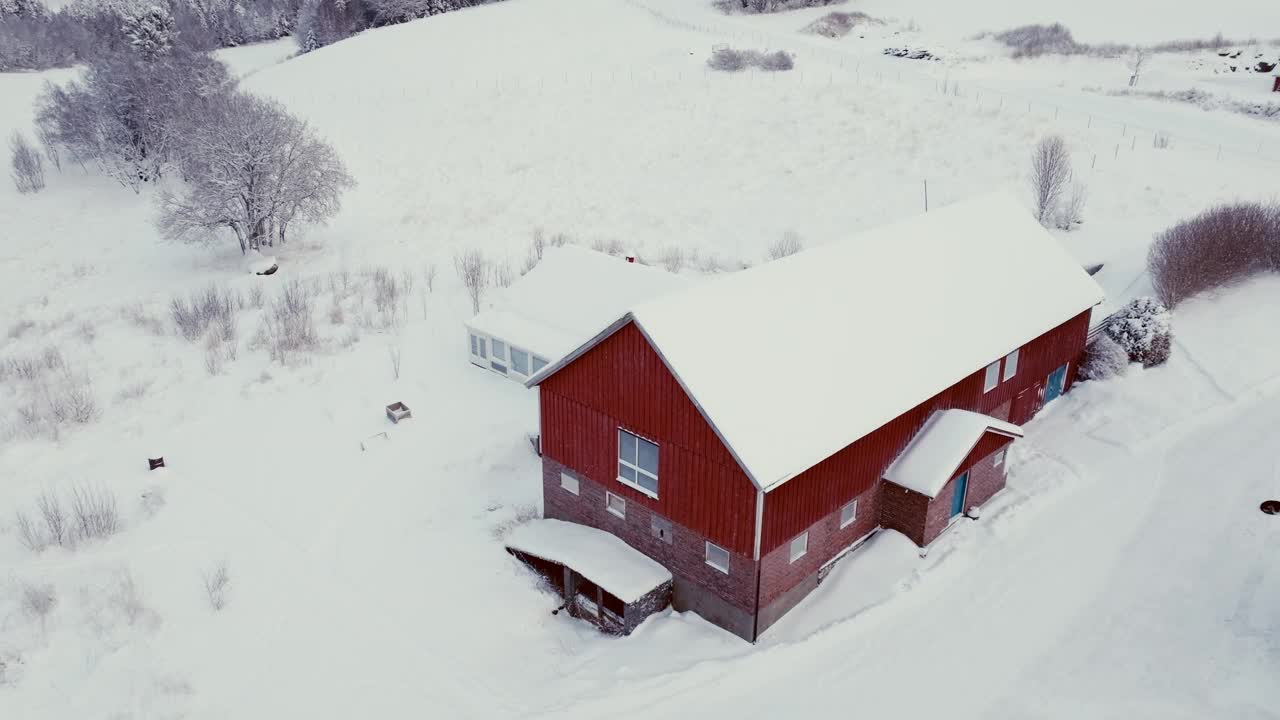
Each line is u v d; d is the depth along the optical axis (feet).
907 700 55.06
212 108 135.33
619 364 63.77
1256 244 107.96
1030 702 54.19
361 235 141.69
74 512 74.28
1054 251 90.68
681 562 64.44
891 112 172.14
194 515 74.90
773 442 58.18
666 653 60.95
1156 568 65.36
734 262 125.59
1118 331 94.94
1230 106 170.40
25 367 100.94
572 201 151.12
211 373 99.50
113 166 169.58
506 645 62.44
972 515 73.36
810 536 64.03
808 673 58.03
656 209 146.61
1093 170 144.56
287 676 58.13
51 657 57.88
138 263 136.98
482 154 171.22
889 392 66.54
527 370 95.30
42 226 150.61
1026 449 83.35
